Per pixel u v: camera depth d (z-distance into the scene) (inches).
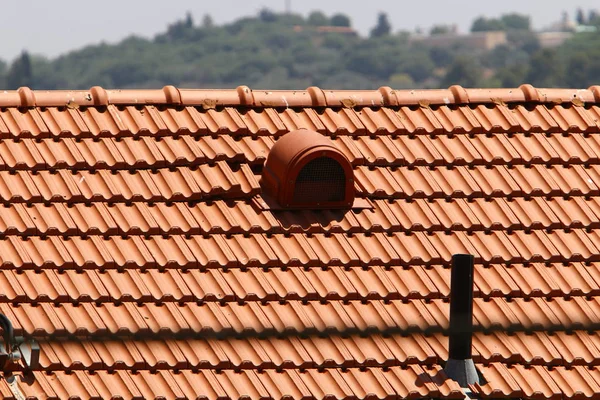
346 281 1352.1
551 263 1421.0
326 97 1553.9
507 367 1315.2
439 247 1408.7
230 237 1380.4
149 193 1401.3
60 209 1363.2
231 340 1285.7
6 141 1419.8
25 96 1462.8
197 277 1333.7
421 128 1531.7
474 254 1405.0
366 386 1269.7
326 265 1368.1
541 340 1342.3
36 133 1432.1
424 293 1358.3
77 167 1409.9
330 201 1423.5
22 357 1213.1
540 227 1451.8
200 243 1364.4
